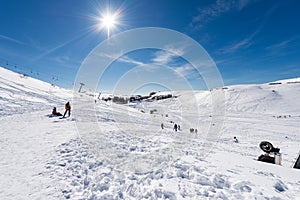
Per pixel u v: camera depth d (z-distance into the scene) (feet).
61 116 61.41
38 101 105.19
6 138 28.19
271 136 106.63
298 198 12.38
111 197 12.35
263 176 16.28
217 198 12.23
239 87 430.61
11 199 11.50
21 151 21.77
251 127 141.79
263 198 12.14
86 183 14.35
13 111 66.69
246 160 23.00
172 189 13.47
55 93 168.96
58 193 12.51
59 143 25.89
